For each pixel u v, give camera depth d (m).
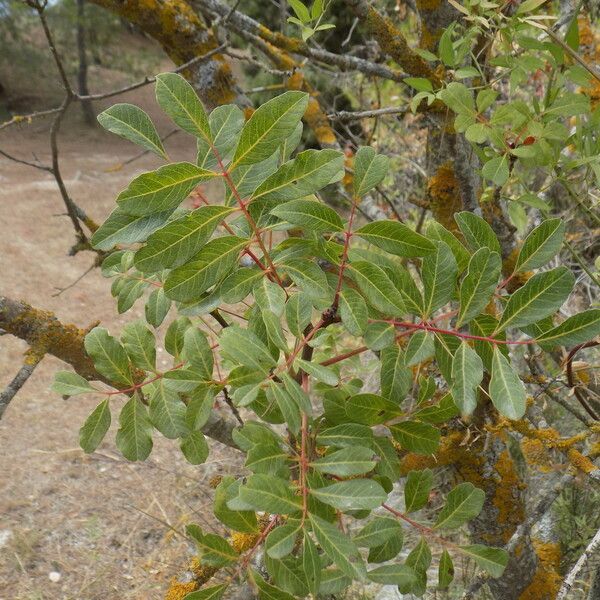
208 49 0.84
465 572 1.24
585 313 0.38
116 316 3.02
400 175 1.89
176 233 0.35
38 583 1.77
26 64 6.44
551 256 0.39
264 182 0.36
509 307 0.38
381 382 0.41
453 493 0.43
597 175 0.59
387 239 0.38
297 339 0.39
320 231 0.38
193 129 0.35
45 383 2.61
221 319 0.54
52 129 0.72
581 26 0.80
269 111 0.34
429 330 0.39
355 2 0.72
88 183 4.81
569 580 0.50
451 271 0.39
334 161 0.36
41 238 3.78
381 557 0.43
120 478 2.17
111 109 0.36
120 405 2.47
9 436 2.34
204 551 0.39
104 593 1.73
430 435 0.43
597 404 0.82
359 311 0.39
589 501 1.15
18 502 2.06
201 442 0.44
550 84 0.60
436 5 0.72
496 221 0.78
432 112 0.77
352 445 0.40
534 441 0.69
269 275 0.40
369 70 0.81
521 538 0.69
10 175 4.89
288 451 0.39
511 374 0.37
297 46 0.79
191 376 0.39
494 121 0.56
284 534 0.33
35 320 0.61
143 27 0.82
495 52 0.92
